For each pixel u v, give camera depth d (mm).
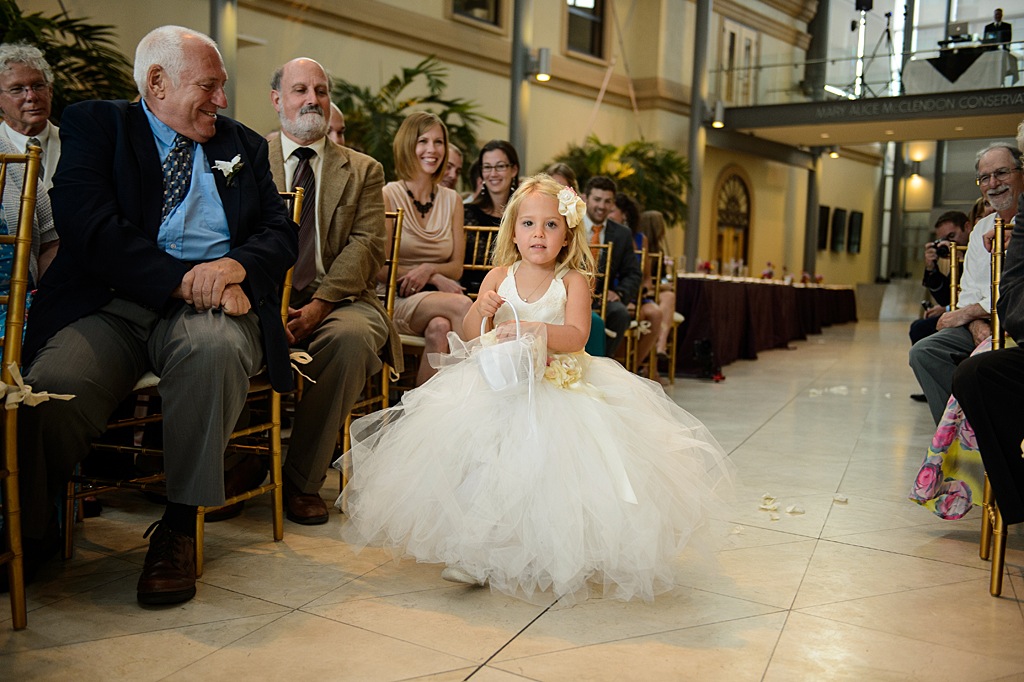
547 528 2008
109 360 2156
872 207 21875
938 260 5328
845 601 2146
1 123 2975
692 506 2150
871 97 14352
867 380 7320
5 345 1869
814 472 3686
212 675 1676
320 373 2715
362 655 1777
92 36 5762
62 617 1946
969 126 14570
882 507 3107
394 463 2199
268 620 1949
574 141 13711
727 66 15328
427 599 2100
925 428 4949
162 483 2537
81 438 2102
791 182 19094
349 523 2359
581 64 13594
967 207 20906
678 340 7477
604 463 2070
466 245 4324
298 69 3031
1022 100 13094
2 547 2057
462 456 2092
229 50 7992
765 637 1911
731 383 6879
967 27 13703
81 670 1688
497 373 2086
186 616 1963
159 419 2414
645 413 2268
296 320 2779
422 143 3906
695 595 2164
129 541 2496
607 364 2426
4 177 1914
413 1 10906
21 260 1877
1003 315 2330
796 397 6125
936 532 2795
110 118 2334
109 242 2170
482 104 12102
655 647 1845
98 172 2271
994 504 2295
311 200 3053
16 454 1865
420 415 2223
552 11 12984
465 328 2443
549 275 2414
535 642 1859
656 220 6844
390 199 3902
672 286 6828
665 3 14523
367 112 9180
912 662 1801
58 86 5289
